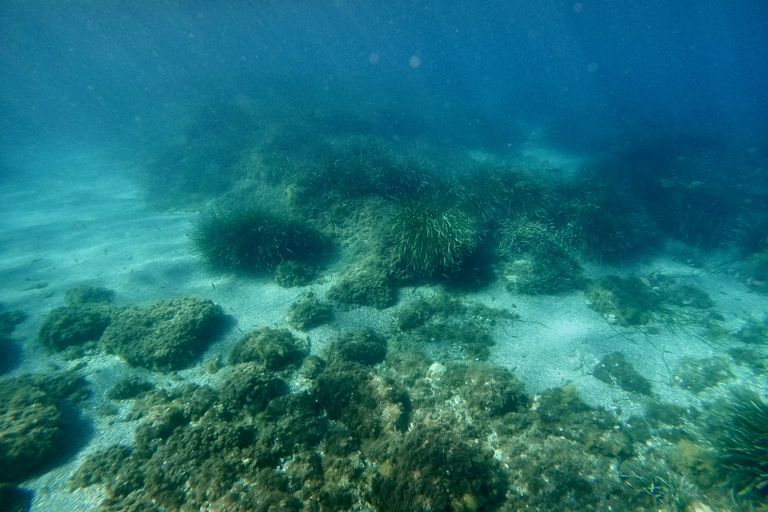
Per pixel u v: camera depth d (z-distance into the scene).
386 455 1.34
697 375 1.67
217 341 1.95
